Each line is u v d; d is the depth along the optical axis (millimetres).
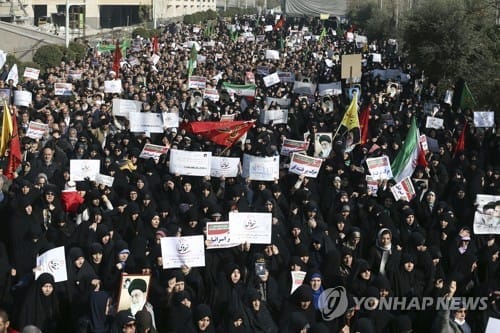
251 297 9312
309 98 26562
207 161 14523
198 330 9000
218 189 14680
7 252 11555
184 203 13023
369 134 20234
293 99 25578
